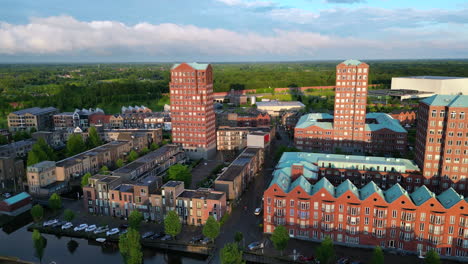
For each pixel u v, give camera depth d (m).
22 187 184.88
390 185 164.25
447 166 154.88
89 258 125.69
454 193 121.50
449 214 115.12
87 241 137.62
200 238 132.50
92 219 151.75
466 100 148.62
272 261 120.56
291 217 131.12
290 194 129.12
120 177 160.75
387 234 122.56
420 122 167.88
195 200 142.25
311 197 126.94
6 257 124.81
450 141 151.88
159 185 160.25
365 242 124.81
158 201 145.62
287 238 118.31
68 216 143.00
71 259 124.81
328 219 126.25
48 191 172.38
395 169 163.88
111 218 152.62
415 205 118.31
